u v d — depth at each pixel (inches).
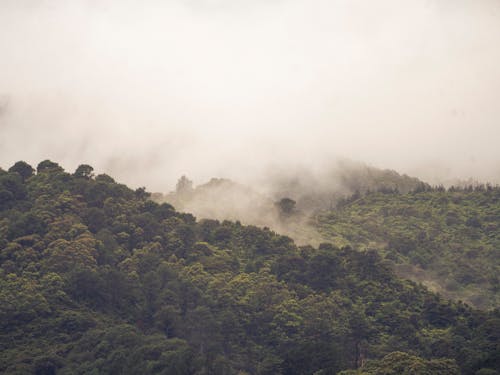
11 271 7022.6
